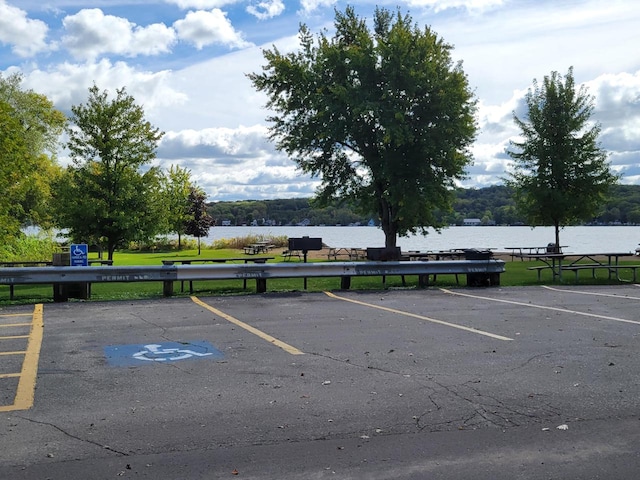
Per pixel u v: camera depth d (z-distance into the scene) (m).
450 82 22.92
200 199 53.97
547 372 6.79
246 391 6.03
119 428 4.99
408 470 4.22
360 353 7.72
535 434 4.90
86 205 20.28
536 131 27.88
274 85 26.08
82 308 11.51
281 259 29.41
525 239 62.75
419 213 24.52
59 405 5.57
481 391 6.05
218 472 4.16
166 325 9.71
